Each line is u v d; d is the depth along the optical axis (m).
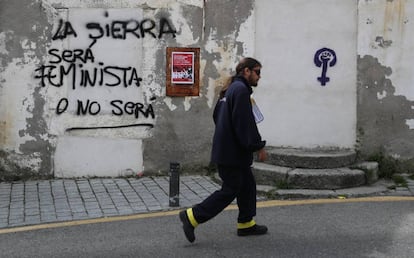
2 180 8.98
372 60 9.22
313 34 9.24
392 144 9.27
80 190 8.42
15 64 8.91
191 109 9.21
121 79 9.10
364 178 8.59
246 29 9.20
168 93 9.14
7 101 8.92
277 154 8.83
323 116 9.30
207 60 9.19
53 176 9.09
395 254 5.77
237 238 6.34
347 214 7.18
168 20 9.10
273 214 7.23
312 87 9.29
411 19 9.17
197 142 9.25
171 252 5.89
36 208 7.56
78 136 9.09
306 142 9.31
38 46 8.92
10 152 8.98
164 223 6.90
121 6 9.03
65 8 8.94
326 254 5.79
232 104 6.09
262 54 9.26
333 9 9.21
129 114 9.14
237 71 6.31
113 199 7.95
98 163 9.15
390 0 9.16
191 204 7.66
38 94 8.97
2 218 7.14
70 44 8.99
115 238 6.36
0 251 5.99
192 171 9.28
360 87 9.25
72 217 7.16
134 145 9.18
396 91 9.24
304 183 8.30
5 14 8.83
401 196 8.05
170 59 9.12
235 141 6.08
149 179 9.05
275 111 9.30
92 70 9.05
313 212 7.30
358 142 9.27
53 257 5.79
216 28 9.16
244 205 6.34
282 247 6.01
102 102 9.10
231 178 6.12
